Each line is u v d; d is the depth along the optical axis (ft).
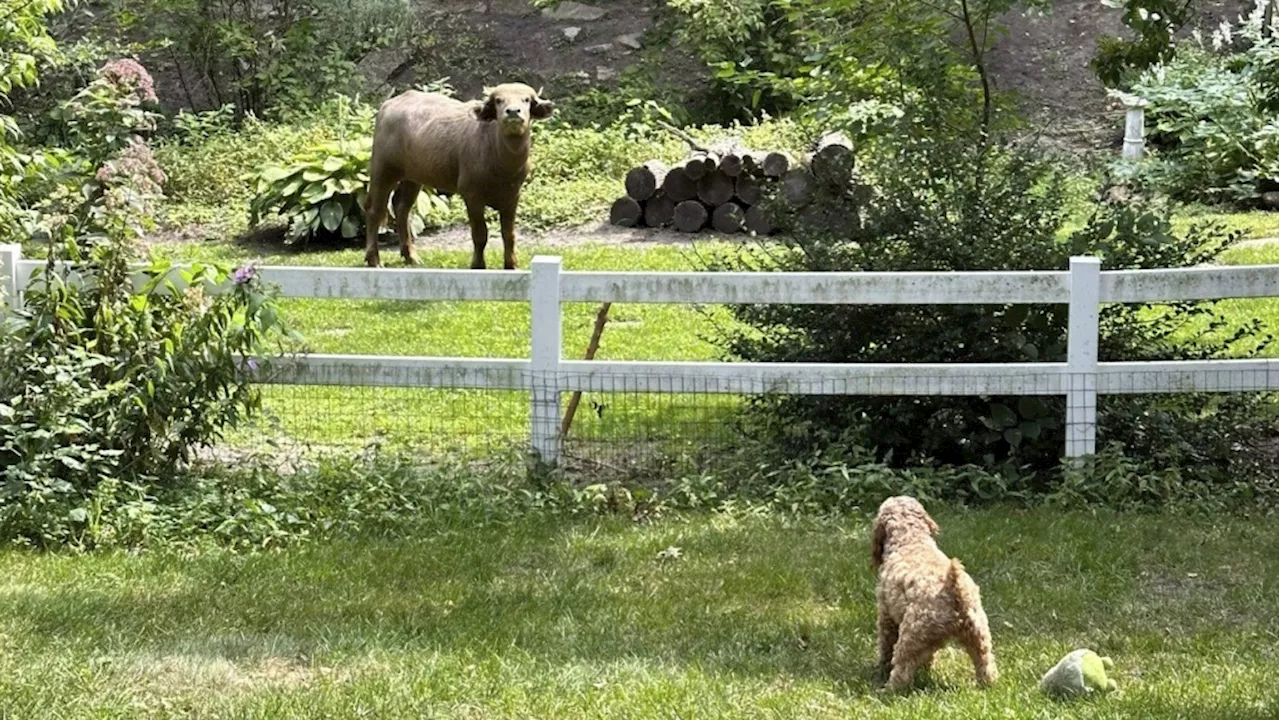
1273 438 30.89
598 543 25.52
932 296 27.99
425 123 47.32
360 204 53.98
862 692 19.03
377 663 20.16
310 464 29.76
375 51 79.71
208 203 60.44
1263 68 41.65
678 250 49.96
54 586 23.22
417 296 28.81
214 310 27.73
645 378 28.40
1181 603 22.33
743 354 30.78
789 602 22.76
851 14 39.50
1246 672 19.42
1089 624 21.52
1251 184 56.80
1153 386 27.86
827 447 29.17
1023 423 28.73
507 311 42.86
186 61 77.20
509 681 19.33
